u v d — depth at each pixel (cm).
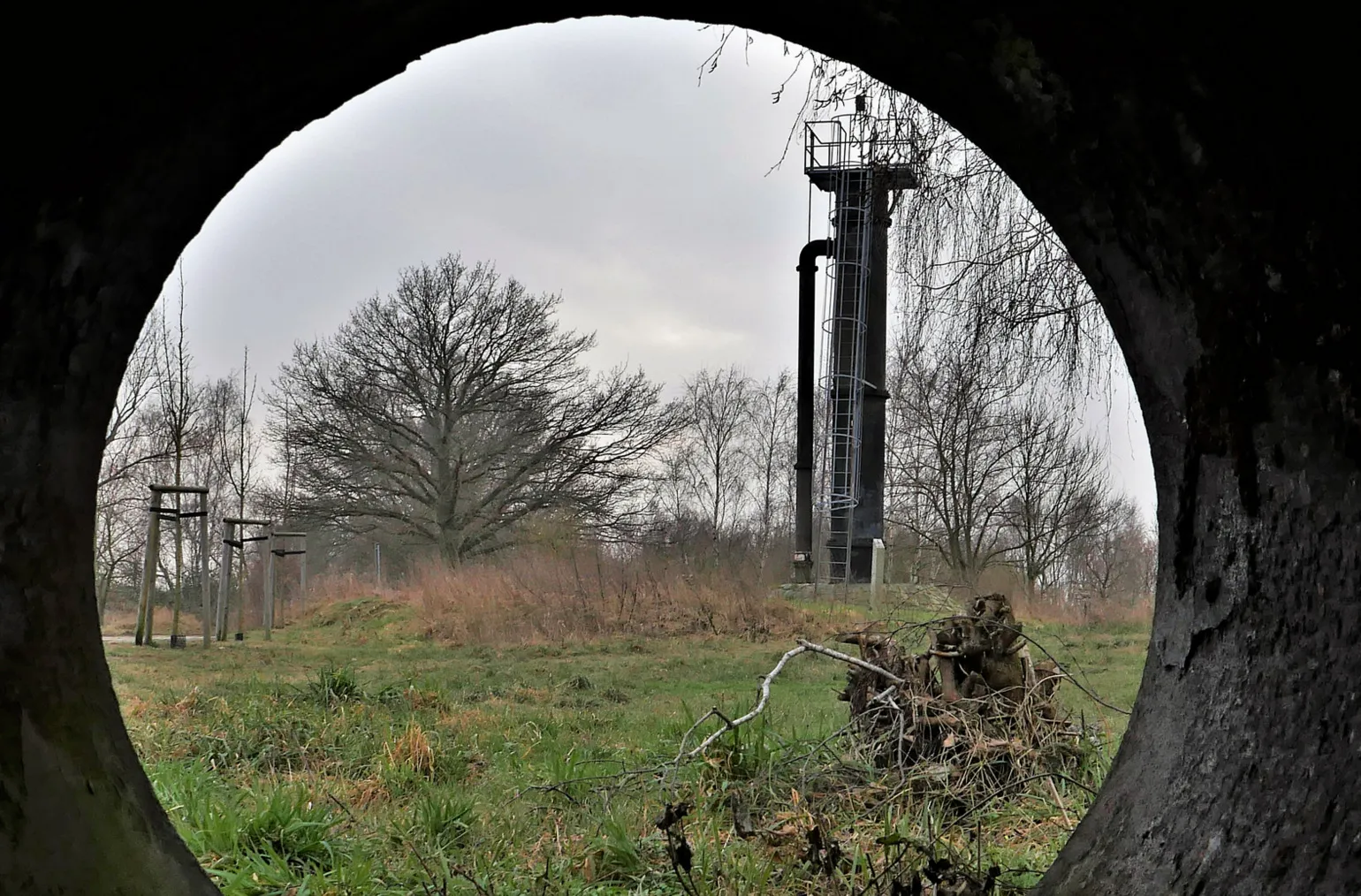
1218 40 250
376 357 3597
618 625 1992
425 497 3569
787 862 462
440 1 300
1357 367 249
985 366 905
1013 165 346
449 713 1005
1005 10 284
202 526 1861
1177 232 297
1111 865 291
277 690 1069
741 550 3653
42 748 282
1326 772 241
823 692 1222
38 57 239
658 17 332
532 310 3597
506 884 455
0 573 279
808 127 792
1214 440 299
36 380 288
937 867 370
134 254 307
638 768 661
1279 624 271
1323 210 251
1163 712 309
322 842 499
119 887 282
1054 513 2973
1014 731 602
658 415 3609
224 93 292
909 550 3175
